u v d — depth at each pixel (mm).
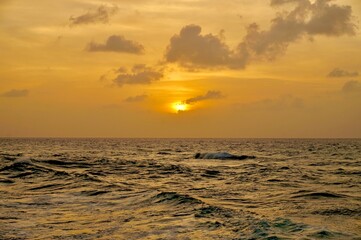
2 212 15031
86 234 11719
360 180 28234
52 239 11141
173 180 28797
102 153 73250
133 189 21953
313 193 21062
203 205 15922
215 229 12016
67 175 28953
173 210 15273
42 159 45875
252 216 13812
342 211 15883
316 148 110625
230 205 17516
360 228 12680
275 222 12617
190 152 81875
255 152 81875
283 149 101625
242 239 10766
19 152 72000
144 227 12539
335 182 26953
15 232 11922
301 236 10891
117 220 13648
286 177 30219
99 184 24141
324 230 11648
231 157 55844
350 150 95188
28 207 16203
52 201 17766
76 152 76438
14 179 27062
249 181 27812
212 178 30156
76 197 18969
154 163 45625
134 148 107250
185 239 10977
